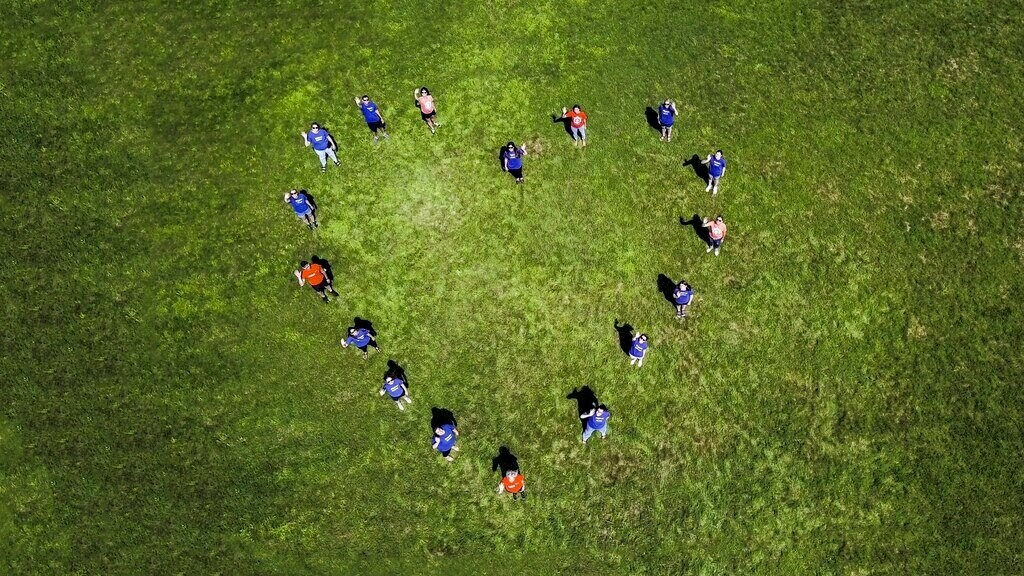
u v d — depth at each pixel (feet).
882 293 77.46
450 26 83.71
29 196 74.49
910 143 83.97
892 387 74.43
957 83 87.40
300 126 78.43
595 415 67.05
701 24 87.56
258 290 72.84
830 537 70.13
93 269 72.69
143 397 69.62
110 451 68.13
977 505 71.41
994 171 83.71
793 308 76.18
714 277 76.74
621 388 72.74
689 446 71.46
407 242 75.36
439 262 74.95
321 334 72.23
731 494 70.38
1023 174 83.87
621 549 68.44
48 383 69.41
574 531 68.59
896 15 90.27
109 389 69.62
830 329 75.77
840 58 87.56
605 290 75.36
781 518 70.13
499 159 78.79
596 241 76.95
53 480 67.15
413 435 70.13
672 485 70.28
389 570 66.74
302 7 83.25
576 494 69.46
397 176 77.30
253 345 71.51
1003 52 89.61
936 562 69.97
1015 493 71.92
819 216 79.97
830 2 90.43
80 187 75.10
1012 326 77.25
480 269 75.00
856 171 82.28
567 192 78.28
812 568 69.36
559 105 81.87
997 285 78.74
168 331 71.41
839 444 72.38
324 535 67.10
